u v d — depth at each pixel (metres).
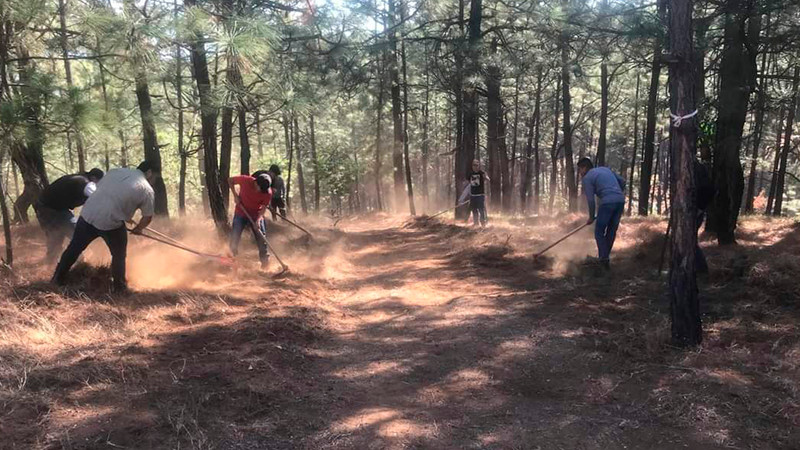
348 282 7.63
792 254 6.98
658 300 5.71
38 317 4.28
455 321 5.46
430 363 4.30
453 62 13.73
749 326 4.64
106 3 5.07
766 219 12.27
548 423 3.23
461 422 3.26
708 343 4.30
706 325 4.77
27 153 5.96
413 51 15.12
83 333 4.23
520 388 3.80
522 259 8.51
